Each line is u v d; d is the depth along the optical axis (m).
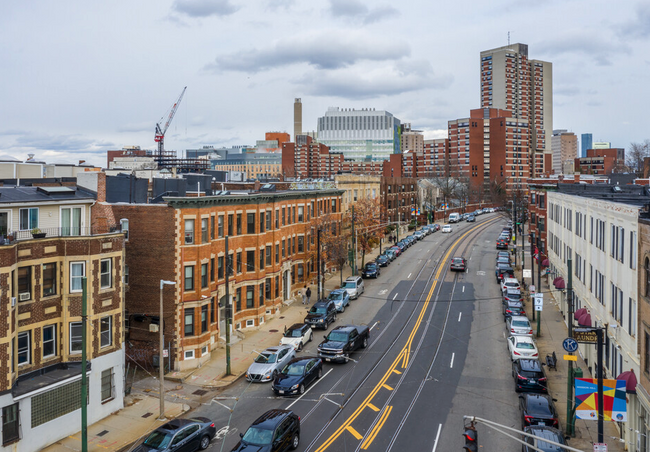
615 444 24.72
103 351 28.53
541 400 25.70
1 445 23.33
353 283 55.56
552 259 58.94
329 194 64.94
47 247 27.05
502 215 129.75
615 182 79.19
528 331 39.66
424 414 27.58
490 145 182.00
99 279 28.36
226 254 34.62
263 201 46.31
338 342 36.81
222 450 23.89
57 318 27.42
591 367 33.78
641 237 23.50
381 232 82.69
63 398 26.12
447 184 154.50
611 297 29.95
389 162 197.12
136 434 26.28
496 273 63.62
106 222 29.72
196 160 151.62
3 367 23.56
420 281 62.91
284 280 53.12
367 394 30.42
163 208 36.03
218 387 32.56
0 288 23.56
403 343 40.50
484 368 34.84
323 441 24.48
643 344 22.78
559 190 58.00
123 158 142.38
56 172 47.34
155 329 35.97
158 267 36.12
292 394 30.16
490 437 24.86
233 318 42.59
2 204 26.05
